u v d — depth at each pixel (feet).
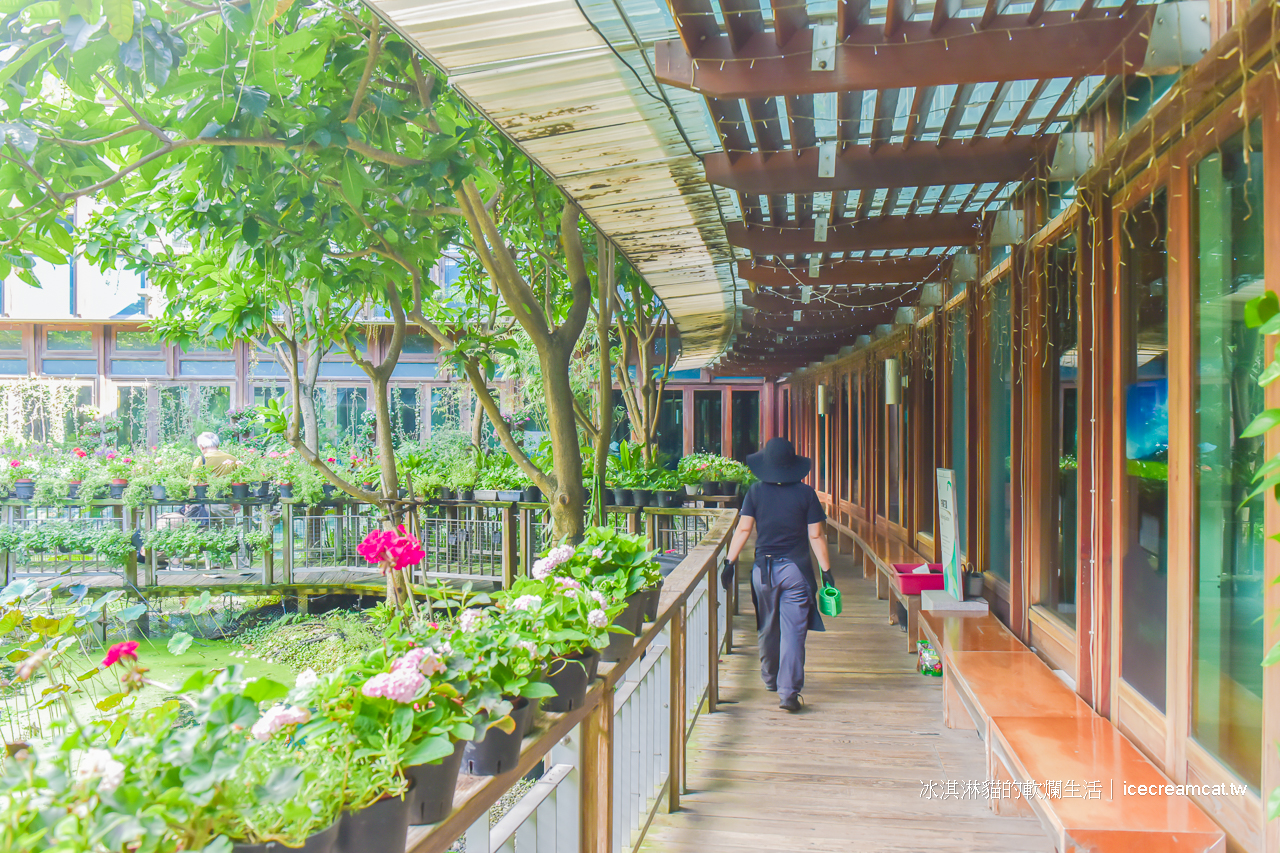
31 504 29.99
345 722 3.92
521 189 16.57
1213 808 7.41
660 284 16.63
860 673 15.58
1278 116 6.35
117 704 4.99
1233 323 7.41
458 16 6.29
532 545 26.66
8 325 49.88
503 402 46.70
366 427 47.88
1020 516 13.83
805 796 10.29
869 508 30.09
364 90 10.14
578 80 7.48
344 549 29.91
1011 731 9.17
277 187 10.91
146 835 2.81
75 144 9.02
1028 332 13.26
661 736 10.24
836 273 17.69
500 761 5.09
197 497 29.76
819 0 7.07
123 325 50.14
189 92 9.26
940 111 9.52
